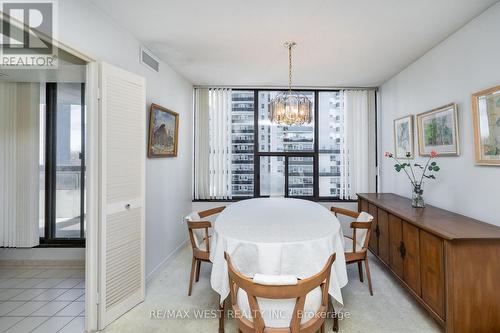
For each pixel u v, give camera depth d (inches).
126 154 81.9
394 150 134.7
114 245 77.6
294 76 137.0
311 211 98.8
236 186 161.2
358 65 120.8
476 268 65.0
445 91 95.2
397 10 76.4
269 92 160.9
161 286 98.6
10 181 115.4
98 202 73.9
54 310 83.7
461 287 64.9
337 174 160.2
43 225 120.7
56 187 121.6
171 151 124.1
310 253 65.3
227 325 74.5
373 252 117.8
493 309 65.0
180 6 75.0
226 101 156.9
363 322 75.7
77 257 116.4
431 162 103.7
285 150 162.2
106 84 74.7
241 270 65.7
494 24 73.6
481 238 63.6
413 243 82.7
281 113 101.8
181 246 140.0
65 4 64.6
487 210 77.4
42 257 116.5
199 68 126.1
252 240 66.5
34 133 116.0
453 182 92.1
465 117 85.6
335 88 156.6
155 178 110.3
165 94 119.2
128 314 80.6
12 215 115.6
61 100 121.5
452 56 91.2
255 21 83.2
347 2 72.6
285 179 162.4
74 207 122.3
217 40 96.5
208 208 156.6
